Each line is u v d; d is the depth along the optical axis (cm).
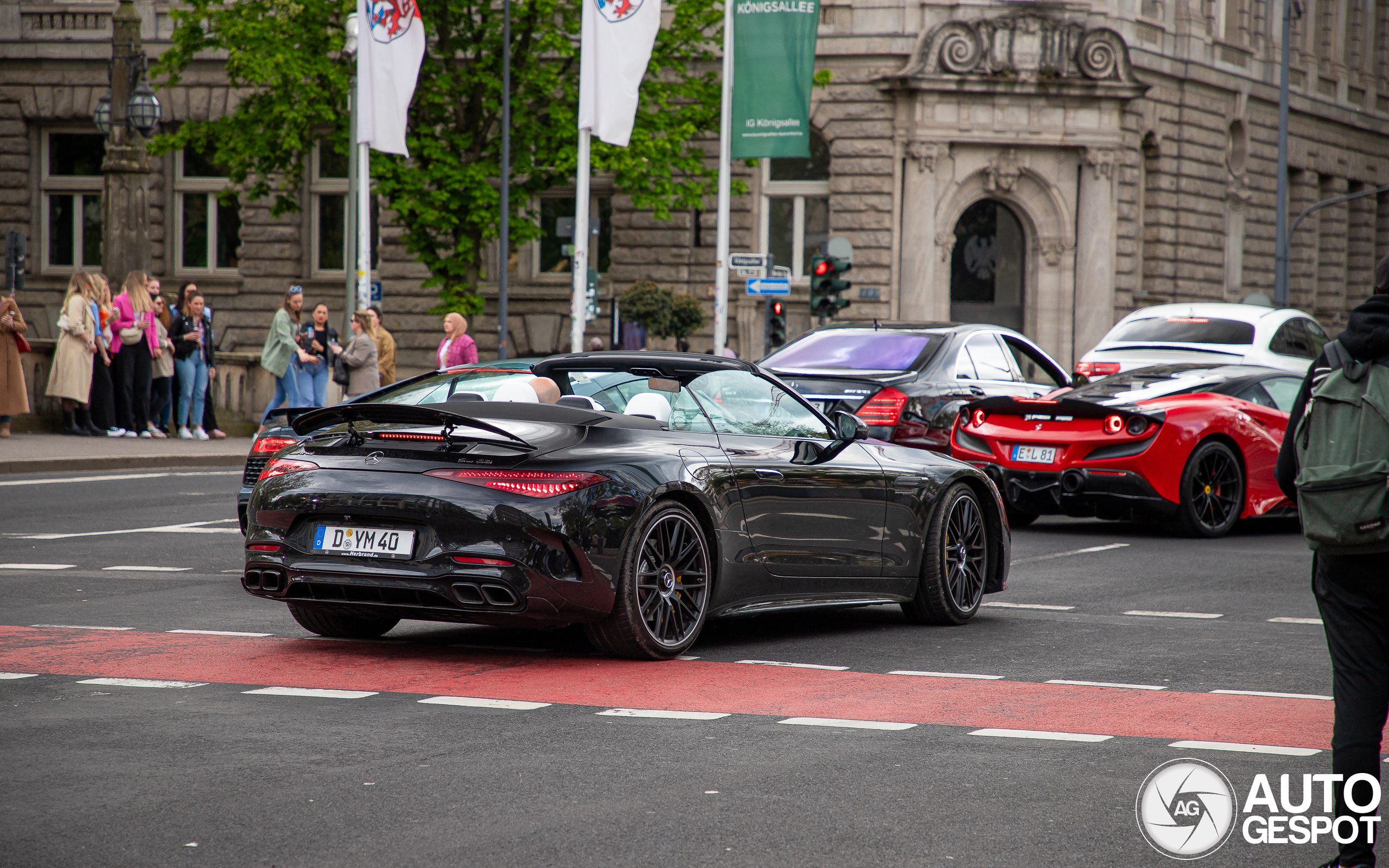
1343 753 437
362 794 507
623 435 762
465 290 3372
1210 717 646
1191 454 1363
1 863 431
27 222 4250
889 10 3769
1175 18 4197
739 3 2662
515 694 676
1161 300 4134
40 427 2292
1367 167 5372
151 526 1359
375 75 2472
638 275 3934
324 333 2367
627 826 475
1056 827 481
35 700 648
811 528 838
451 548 712
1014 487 1389
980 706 664
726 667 752
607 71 2402
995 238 3903
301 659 753
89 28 4175
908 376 1402
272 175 4097
